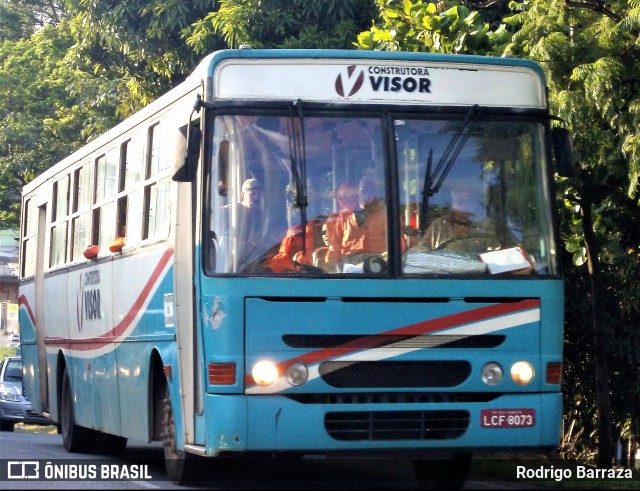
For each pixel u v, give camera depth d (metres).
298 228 8.97
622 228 13.07
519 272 9.27
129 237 11.70
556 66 11.66
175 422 9.84
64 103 34.91
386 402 8.88
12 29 38.28
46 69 35.28
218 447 8.71
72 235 14.65
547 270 9.34
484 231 9.27
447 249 9.16
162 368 10.55
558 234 9.46
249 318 8.80
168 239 10.09
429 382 8.96
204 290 8.88
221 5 19.03
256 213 8.98
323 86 9.23
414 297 8.99
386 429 8.86
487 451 9.07
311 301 8.86
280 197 9.02
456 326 9.04
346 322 8.88
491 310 9.12
